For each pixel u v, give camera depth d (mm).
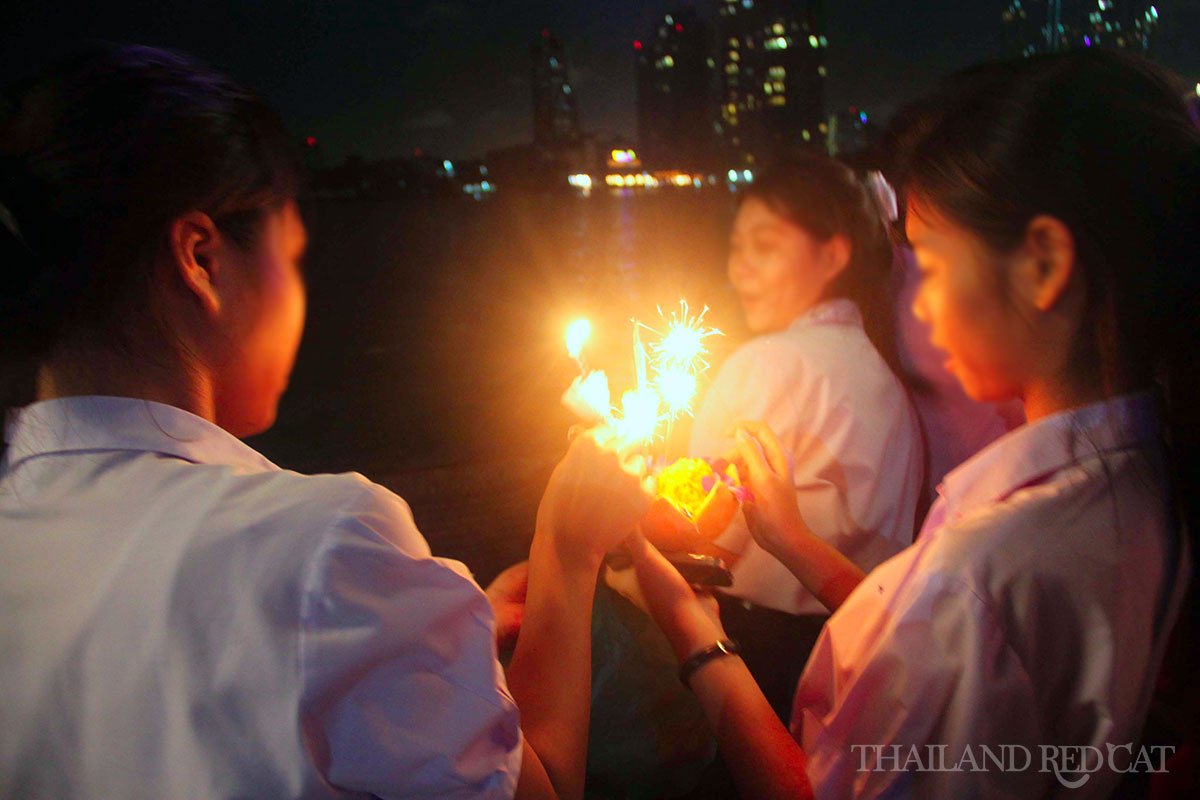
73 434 725
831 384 1907
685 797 1591
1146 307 786
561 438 7051
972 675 813
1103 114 779
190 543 653
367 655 646
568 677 1015
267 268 809
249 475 711
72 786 654
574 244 39406
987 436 2096
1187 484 835
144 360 747
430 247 40594
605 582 1500
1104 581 809
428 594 708
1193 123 802
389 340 13859
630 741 1462
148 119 692
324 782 635
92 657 651
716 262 26953
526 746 836
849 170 2098
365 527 677
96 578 667
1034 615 810
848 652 993
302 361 11820
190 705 624
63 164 677
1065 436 863
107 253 707
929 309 913
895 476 1931
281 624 628
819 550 1505
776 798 1040
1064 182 773
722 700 1169
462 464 6262
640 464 1200
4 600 685
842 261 2088
